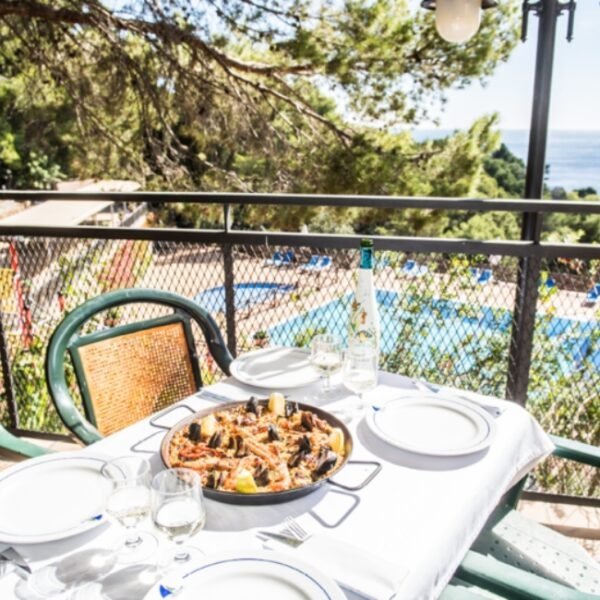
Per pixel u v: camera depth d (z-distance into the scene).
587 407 2.27
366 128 7.27
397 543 0.87
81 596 0.77
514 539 1.43
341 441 1.07
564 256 1.97
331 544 0.85
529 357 2.11
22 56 7.34
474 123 7.04
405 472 1.06
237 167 8.10
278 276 2.28
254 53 7.30
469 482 1.03
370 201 2.15
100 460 1.08
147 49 7.02
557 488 2.39
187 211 8.15
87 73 7.18
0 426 1.36
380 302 2.35
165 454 1.02
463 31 2.52
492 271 2.24
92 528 0.90
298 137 7.46
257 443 1.07
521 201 2.03
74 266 2.56
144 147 7.95
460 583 1.22
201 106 7.16
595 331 2.18
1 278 2.60
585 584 1.30
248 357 1.60
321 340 1.42
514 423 1.26
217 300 2.33
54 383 1.42
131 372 1.61
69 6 6.71
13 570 0.82
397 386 1.46
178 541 0.83
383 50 6.54
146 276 2.44
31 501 0.97
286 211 7.43
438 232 7.17
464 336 2.33
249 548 0.82
